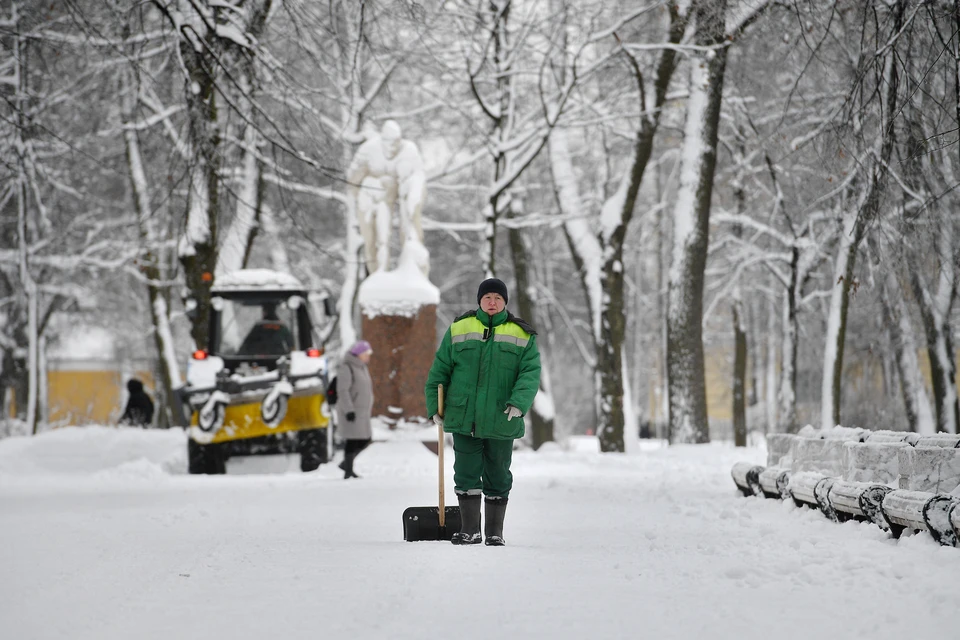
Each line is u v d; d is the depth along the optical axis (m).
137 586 24.53
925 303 100.62
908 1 51.31
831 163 61.56
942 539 28.36
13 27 67.56
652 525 37.41
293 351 78.75
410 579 24.83
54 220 131.50
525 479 63.00
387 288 89.19
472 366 31.58
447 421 31.91
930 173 59.28
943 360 103.69
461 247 172.62
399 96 136.00
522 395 31.03
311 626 19.83
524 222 115.75
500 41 111.94
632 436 105.81
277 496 51.84
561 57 117.38
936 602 21.20
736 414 135.50
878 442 37.78
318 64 64.06
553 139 113.19
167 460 82.06
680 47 94.75
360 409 65.12
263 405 73.06
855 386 145.38
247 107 64.00
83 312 166.50
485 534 32.03
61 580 25.42
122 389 194.38
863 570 25.22
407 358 88.56
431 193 146.75
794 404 113.56
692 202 99.12
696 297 99.06
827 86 85.81
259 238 154.12
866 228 55.31
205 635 19.25
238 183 113.56
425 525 33.38
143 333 167.00
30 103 81.88
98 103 114.19
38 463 83.31
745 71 104.94
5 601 22.70
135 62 64.56
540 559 28.09
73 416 169.62
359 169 93.75
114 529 37.34
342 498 50.50
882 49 49.19
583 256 107.19
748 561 27.12
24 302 145.62
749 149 125.81
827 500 36.47
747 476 47.31
